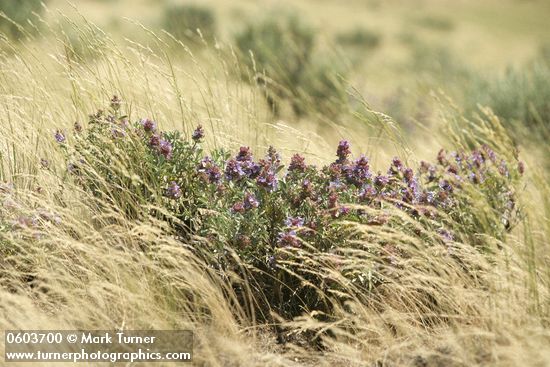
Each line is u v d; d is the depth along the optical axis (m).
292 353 10.44
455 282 11.16
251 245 11.02
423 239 11.55
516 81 25.08
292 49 32.75
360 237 11.09
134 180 11.52
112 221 11.85
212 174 11.16
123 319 10.11
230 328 10.31
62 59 13.56
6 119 13.43
